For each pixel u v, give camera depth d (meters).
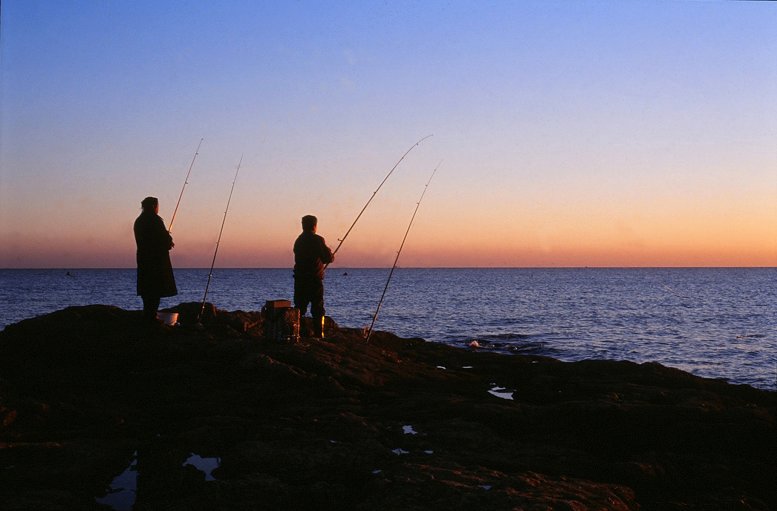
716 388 10.09
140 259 10.33
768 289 90.81
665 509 5.38
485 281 130.88
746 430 7.23
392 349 13.17
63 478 5.29
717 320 38.78
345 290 82.94
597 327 33.72
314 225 11.11
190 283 109.69
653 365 11.35
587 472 6.03
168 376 8.66
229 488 5.00
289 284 104.38
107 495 5.02
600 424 7.48
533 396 9.51
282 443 6.10
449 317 39.88
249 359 8.82
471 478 5.21
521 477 5.28
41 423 6.80
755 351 24.30
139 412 7.39
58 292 73.38
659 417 7.46
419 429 6.89
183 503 4.77
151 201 10.41
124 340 9.70
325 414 7.27
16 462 5.60
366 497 4.98
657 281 134.00
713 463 6.52
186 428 6.82
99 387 8.38
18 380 8.36
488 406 7.72
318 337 11.00
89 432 6.57
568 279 151.00
